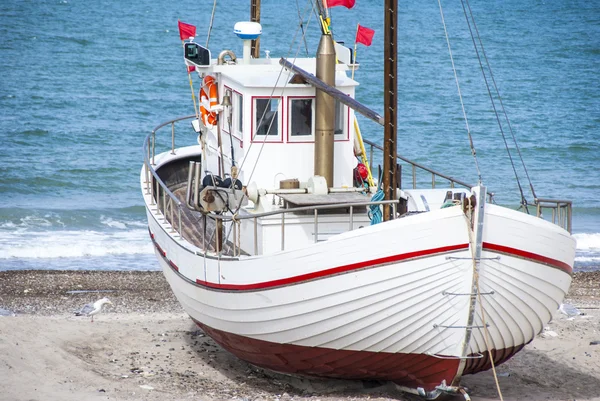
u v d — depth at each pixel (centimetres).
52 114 7106
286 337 1892
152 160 2883
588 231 4638
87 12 12950
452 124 7281
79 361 2220
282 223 1909
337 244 1741
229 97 2344
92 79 8525
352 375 1975
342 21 12769
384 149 1884
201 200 1970
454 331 1759
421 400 1986
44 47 10138
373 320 1780
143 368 2231
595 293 3447
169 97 7912
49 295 3247
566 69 10181
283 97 2166
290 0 15012
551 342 2581
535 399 2067
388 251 1714
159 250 2441
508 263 1722
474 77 9412
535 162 6250
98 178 5519
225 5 14238
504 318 1783
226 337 2094
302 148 2203
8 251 3997
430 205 1892
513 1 16938
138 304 3125
